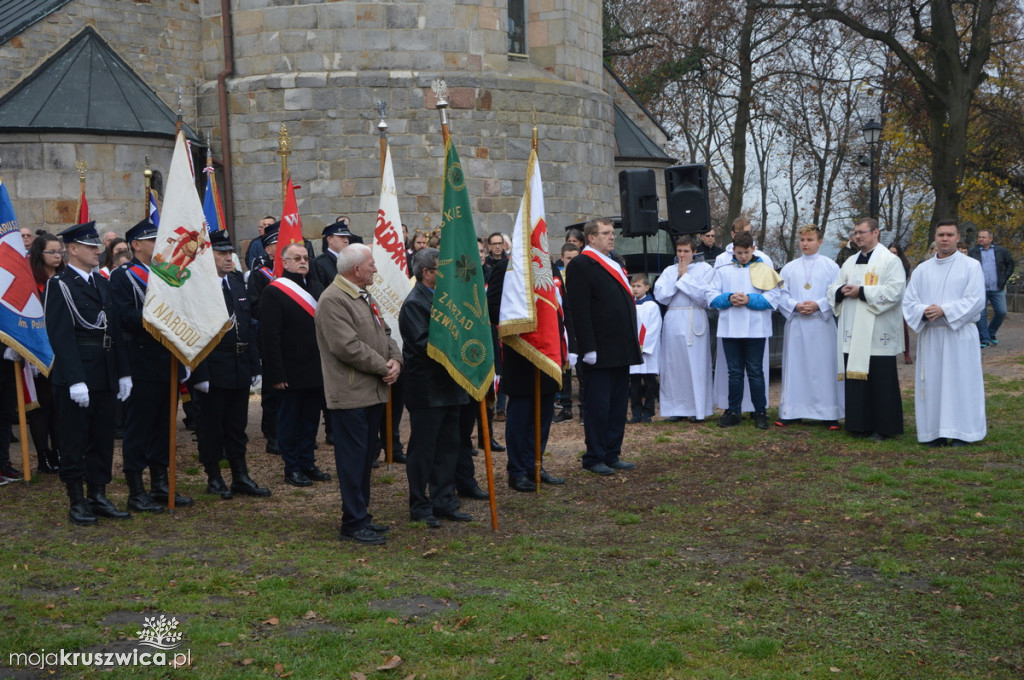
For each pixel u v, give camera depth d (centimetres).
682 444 1024
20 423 866
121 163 1739
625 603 570
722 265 1116
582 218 2006
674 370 1161
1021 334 2077
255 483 849
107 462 757
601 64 2123
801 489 824
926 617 549
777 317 1398
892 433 1023
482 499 827
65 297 717
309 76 1800
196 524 741
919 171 3444
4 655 479
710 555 666
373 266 719
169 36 1919
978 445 967
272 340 864
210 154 1884
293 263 877
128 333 775
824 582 605
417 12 1811
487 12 1855
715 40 2927
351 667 473
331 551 668
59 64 1800
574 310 889
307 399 894
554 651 496
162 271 747
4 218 844
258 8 1822
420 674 468
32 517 751
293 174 1814
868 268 1023
